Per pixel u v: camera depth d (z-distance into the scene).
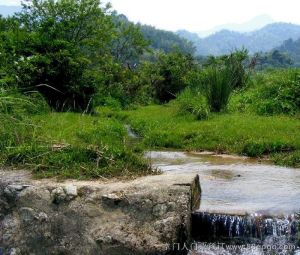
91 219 7.30
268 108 17.14
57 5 21.17
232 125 14.56
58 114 14.76
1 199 7.75
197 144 13.30
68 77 18.62
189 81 24.64
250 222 7.19
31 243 7.48
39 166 8.40
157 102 30.67
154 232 6.98
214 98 17.52
